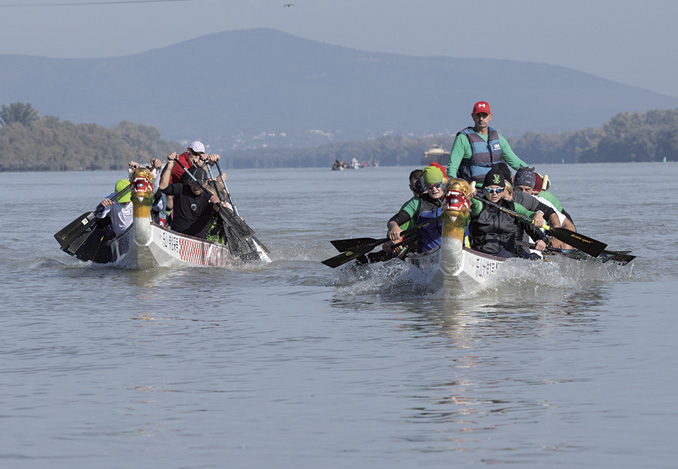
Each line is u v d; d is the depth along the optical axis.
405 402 18.98
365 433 16.86
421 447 15.98
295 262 49.53
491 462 15.14
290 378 21.38
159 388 20.56
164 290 38.56
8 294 37.75
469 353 23.98
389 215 88.56
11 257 53.84
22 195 171.75
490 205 36.66
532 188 38.50
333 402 19.11
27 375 22.08
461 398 19.20
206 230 49.19
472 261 34.81
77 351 25.03
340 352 24.42
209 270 46.00
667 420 17.31
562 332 27.06
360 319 30.14
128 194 48.44
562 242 40.72
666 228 66.19
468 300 34.31
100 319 30.72
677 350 24.00
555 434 16.56
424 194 36.97
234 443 16.41
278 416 18.12
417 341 25.89
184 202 48.56
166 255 46.66
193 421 17.86
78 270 46.72
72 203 130.75
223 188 49.81
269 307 33.25
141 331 28.19
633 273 41.12
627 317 29.73
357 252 39.56
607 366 22.12
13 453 16.00
